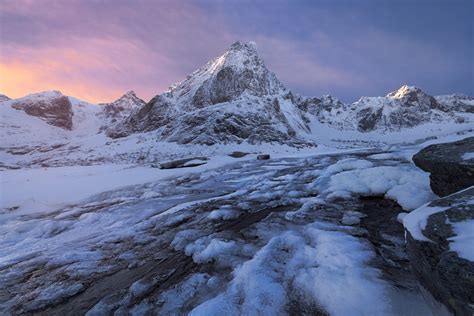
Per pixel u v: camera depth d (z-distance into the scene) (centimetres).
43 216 1101
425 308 301
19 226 906
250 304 357
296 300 359
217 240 594
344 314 317
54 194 1448
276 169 1859
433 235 264
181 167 2406
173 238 673
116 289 458
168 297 412
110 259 586
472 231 240
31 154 6919
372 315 307
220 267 486
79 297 449
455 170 505
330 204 779
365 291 344
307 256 467
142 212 988
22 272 561
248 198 994
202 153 4641
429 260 259
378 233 551
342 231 575
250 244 569
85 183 1722
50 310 423
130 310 393
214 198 1062
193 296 409
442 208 295
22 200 1335
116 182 1742
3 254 695
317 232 566
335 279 379
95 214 997
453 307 221
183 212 889
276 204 877
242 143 5341
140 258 576
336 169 1260
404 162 1235
